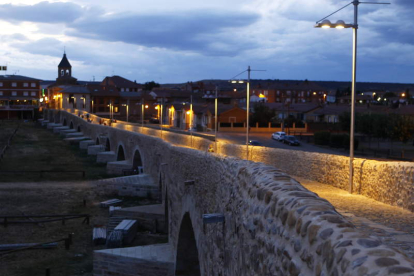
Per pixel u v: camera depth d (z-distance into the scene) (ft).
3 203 139.74
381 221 40.68
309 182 74.08
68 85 506.48
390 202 51.47
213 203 43.45
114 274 81.51
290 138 226.58
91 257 95.71
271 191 25.05
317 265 17.21
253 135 267.80
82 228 116.37
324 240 17.08
